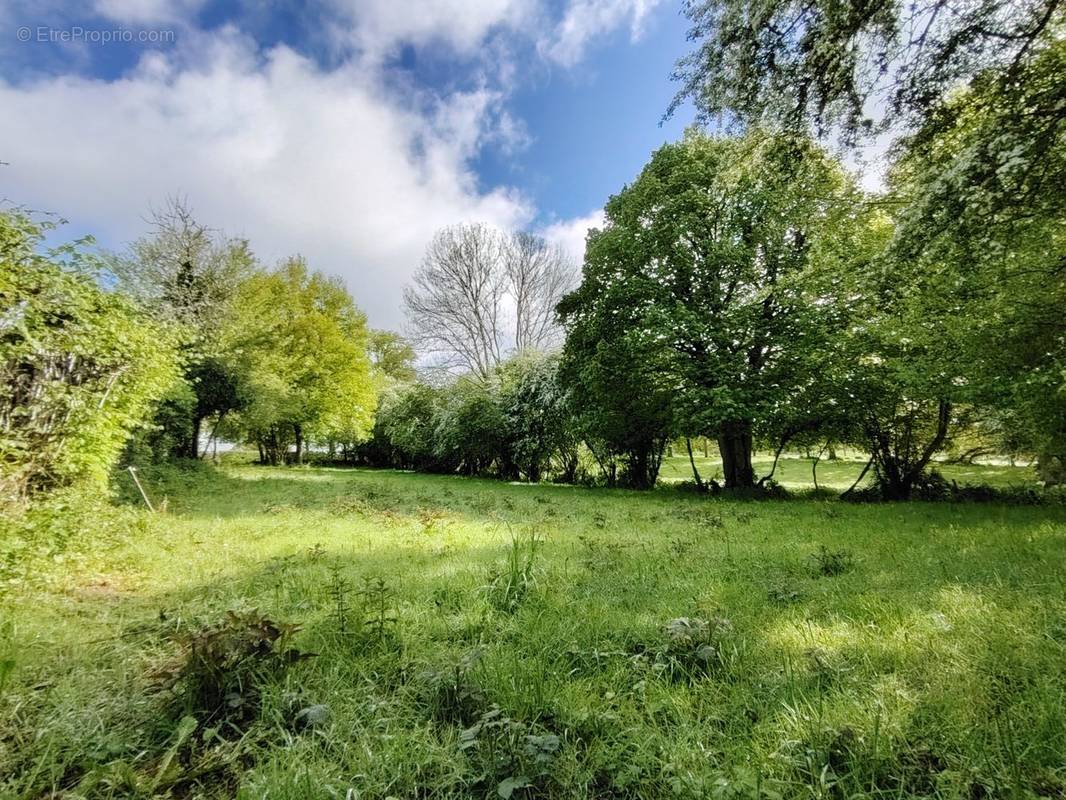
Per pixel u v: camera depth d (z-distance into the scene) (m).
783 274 15.62
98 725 2.39
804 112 7.05
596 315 17.91
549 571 5.45
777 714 2.37
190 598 4.63
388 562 6.14
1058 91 6.10
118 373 7.29
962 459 15.84
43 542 5.00
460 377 29.88
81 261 6.40
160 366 8.55
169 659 3.03
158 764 2.17
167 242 19.64
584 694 2.71
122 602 4.43
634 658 3.09
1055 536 6.32
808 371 14.82
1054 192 6.52
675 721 2.43
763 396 14.95
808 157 8.07
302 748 2.20
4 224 5.20
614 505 13.25
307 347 32.09
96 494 6.87
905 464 14.70
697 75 7.41
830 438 16.61
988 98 7.04
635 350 16.02
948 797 1.77
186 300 19.22
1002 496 13.00
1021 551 5.44
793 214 13.84
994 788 1.81
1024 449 12.62
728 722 2.41
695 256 16.38
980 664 2.71
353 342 36.06
